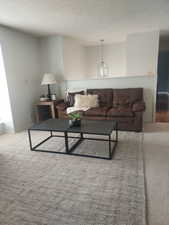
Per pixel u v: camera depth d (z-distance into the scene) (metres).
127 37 4.59
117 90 3.94
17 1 2.36
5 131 3.82
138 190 1.68
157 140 2.90
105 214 1.42
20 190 1.78
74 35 4.51
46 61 4.68
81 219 1.38
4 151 2.78
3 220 1.41
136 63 4.68
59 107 3.89
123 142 2.88
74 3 2.53
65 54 4.70
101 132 2.31
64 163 2.30
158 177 1.89
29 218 1.42
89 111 3.54
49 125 2.78
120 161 2.26
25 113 4.14
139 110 3.25
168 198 1.57
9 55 3.62
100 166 2.17
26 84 4.16
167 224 1.31
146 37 4.45
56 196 1.66
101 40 5.43
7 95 3.61
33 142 3.13
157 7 2.79
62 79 4.63
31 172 2.12
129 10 2.90
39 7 2.61
